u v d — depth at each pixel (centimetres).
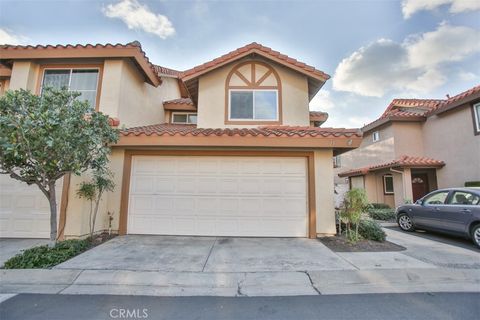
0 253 595
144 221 793
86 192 696
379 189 1602
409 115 1438
